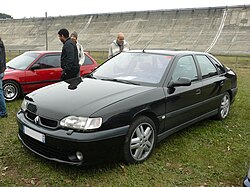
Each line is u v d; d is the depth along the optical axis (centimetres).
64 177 338
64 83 439
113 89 391
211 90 515
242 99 808
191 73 481
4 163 367
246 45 5966
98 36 7719
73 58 570
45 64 753
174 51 499
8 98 702
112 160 345
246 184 265
